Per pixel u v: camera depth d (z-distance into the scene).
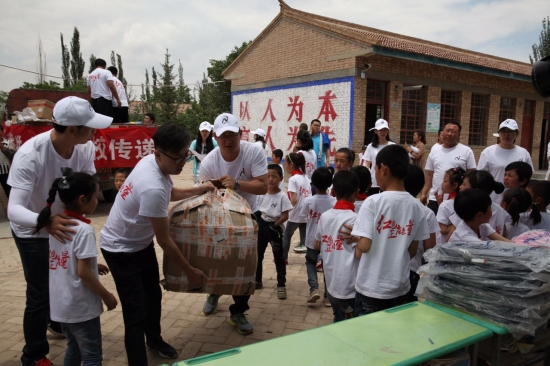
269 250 5.70
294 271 4.76
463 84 12.89
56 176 2.59
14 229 2.56
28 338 2.61
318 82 11.78
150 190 2.30
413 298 2.94
